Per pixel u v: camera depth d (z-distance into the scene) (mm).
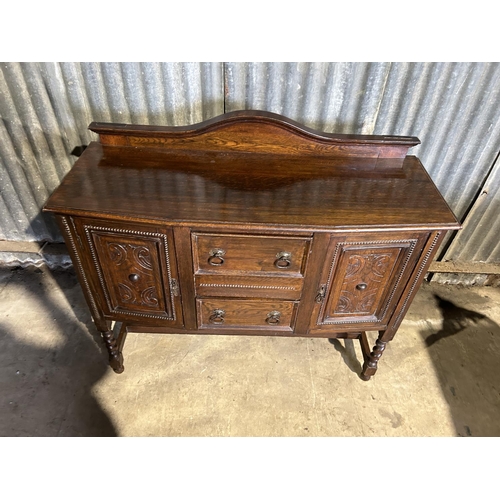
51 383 1804
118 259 1354
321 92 1622
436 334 2096
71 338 1994
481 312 2221
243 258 1311
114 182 1332
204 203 1249
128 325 1899
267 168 1447
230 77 1594
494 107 1637
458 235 2123
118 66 1564
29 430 1636
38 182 2012
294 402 1769
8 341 1966
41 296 2195
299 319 1535
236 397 1776
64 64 1571
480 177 1882
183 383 1819
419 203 1302
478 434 1696
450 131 1728
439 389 1852
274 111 1699
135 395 1769
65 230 1286
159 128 1479
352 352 1982
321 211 1240
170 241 1254
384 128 1744
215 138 1487
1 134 1805
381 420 1724
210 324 1580
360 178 1421
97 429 1651
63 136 1835
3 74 1611
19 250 2244
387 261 1343
